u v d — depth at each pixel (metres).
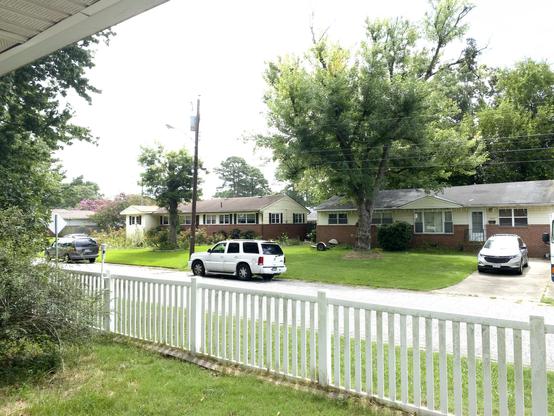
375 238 30.92
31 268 5.07
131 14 3.64
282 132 24.03
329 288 14.62
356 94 22.95
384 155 23.73
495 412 3.95
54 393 4.25
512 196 26.03
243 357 4.95
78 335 5.10
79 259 24.03
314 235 38.31
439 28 24.81
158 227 43.12
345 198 27.14
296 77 23.14
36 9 3.54
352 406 3.87
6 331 4.55
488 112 35.34
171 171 32.94
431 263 20.47
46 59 11.71
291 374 4.52
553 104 35.44
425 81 23.34
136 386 4.41
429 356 3.62
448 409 3.87
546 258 23.78
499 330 3.25
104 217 51.72
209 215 42.41
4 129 11.07
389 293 13.38
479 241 26.38
